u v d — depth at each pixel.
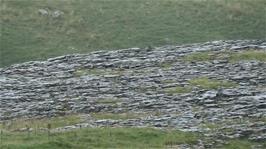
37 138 152.75
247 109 178.50
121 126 166.50
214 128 163.12
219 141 153.62
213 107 183.88
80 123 173.62
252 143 154.38
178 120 171.25
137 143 150.50
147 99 195.62
